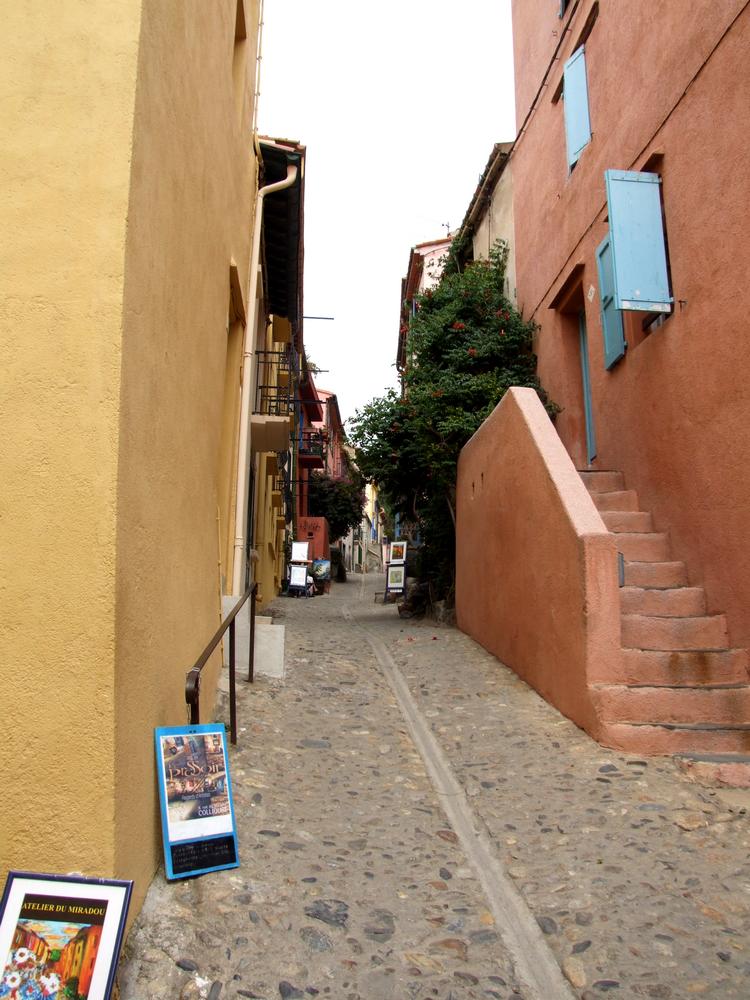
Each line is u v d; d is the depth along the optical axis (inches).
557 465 237.0
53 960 90.7
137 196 115.0
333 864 137.8
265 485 594.6
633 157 277.9
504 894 132.6
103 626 102.0
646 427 268.1
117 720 102.7
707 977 109.2
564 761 186.4
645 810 160.2
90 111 112.4
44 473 104.5
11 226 109.4
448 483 410.3
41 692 101.0
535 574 246.7
